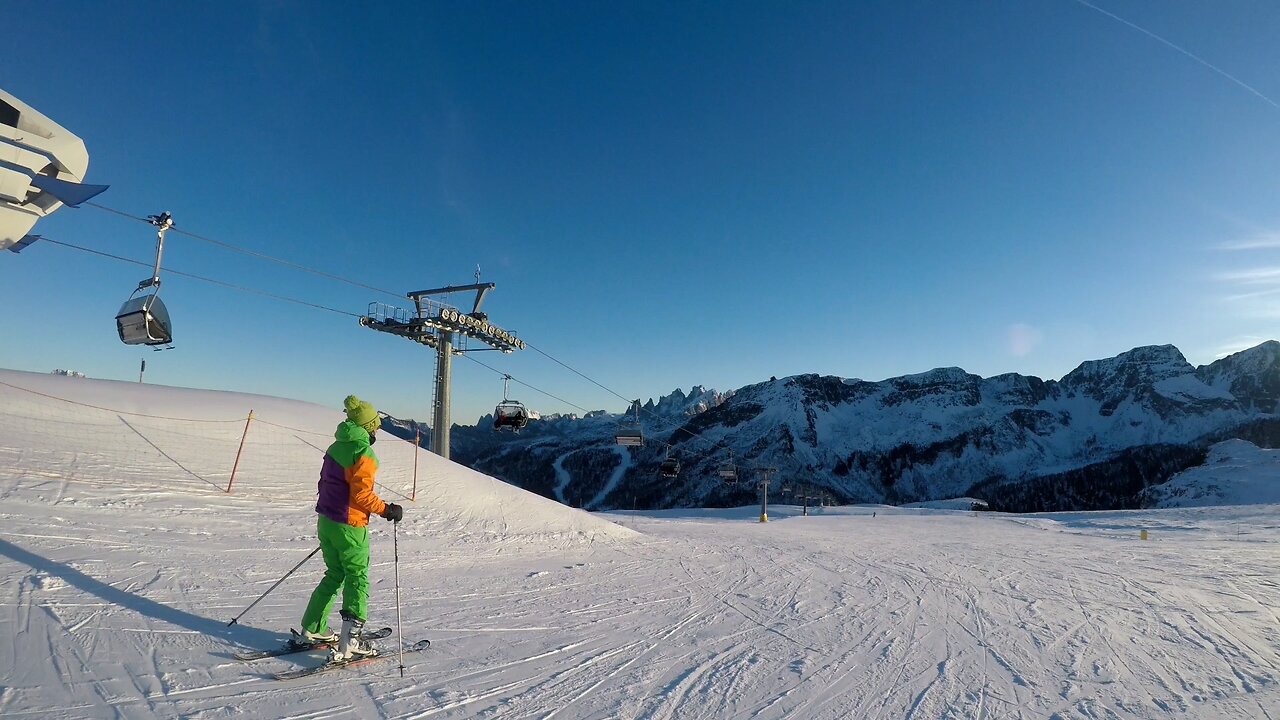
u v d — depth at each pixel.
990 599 9.98
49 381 14.18
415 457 16.89
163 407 14.84
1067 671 6.27
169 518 9.44
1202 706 5.39
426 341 28.70
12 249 7.78
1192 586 11.93
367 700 4.26
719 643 6.62
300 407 18.03
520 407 27.67
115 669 4.23
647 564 11.91
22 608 5.03
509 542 12.96
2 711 3.50
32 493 8.92
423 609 7.00
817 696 5.19
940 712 4.98
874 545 18.48
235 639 5.09
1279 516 35.56
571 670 5.33
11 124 7.15
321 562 8.55
